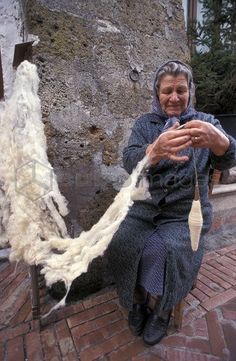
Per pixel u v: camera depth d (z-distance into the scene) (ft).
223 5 9.75
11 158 3.79
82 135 4.99
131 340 4.38
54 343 4.35
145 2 5.49
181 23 6.12
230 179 7.19
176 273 3.86
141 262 4.03
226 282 5.77
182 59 6.15
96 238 3.71
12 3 5.74
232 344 4.28
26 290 5.52
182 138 3.39
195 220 3.33
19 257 4.00
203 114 4.38
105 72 5.11
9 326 4.69
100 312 4.96
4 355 4.17
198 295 5.39
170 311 4.41
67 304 5.17
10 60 6.02
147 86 5.67
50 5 4.46
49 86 4.56
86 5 4.81
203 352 4.16
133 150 4.10
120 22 5.20
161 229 4.13
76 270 3.66
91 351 4.21
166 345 4.29
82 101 4.92
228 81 9.85
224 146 3.65
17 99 3.80
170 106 4.20
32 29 4.34
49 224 3.98
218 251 7.00
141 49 5.52
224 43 10.03
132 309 4.21
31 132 3.80
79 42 4.79
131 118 5.52
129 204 3.65
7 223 4.02
